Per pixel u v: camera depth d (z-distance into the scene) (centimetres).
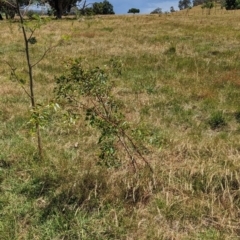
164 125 582
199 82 830
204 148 482
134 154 454
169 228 342
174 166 430
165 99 707
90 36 1717
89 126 548
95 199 371
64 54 1222
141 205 370
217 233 330
